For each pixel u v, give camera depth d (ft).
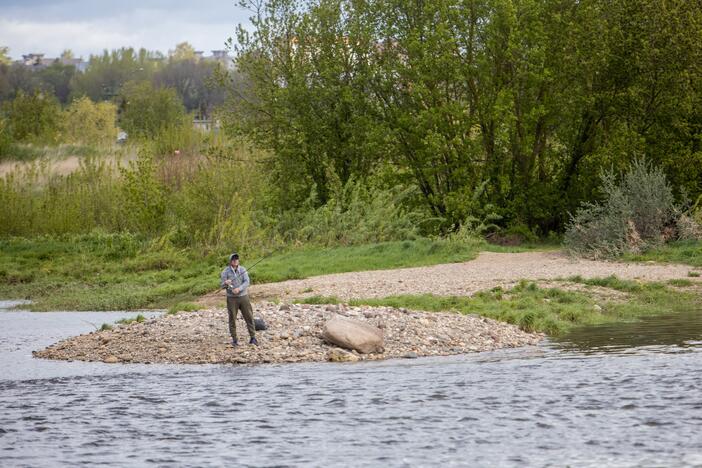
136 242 246.47
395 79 263.08
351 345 105.70
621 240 195.42
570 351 103.50
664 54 236.84
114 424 72.54
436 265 197.16
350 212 243.40
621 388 79.92
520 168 264.31
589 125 257.34
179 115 565.53
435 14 257.34
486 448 62.64
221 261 214.69
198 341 111.04
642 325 125.39
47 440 67.87
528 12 248.11
